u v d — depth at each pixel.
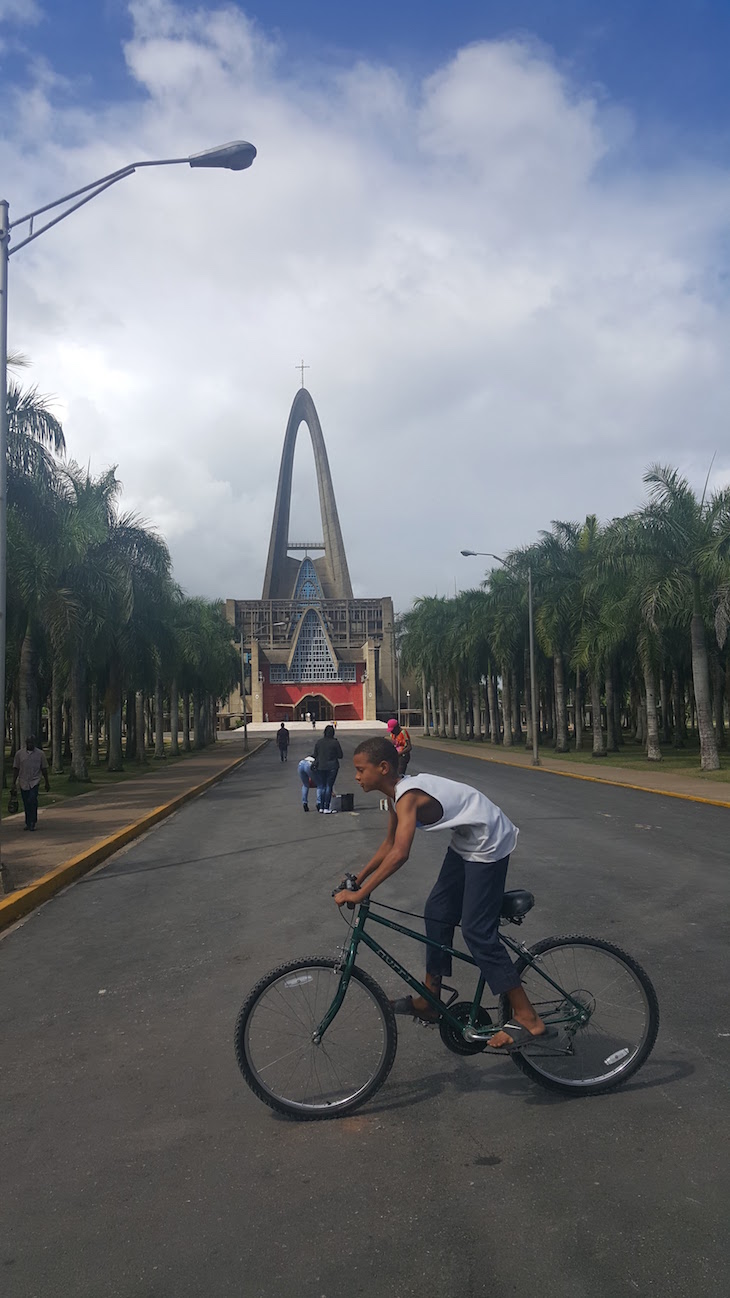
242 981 6.64
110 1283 3.06
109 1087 4.78
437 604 71.12
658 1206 3.43
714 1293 2.92
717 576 27.88
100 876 11.86
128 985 6.69
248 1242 3.28
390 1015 4.36
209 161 11.46
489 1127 4.14
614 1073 4.49
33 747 16.59
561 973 4.54
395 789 4.48
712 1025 5.34
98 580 28.77
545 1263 3.10
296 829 15.99
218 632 62.50
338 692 152.25
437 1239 3.26
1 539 11.33
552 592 41.50
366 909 4.48
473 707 72.00
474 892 4.38
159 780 30.58
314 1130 4.17
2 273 11.28
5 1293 3.02
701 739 29.66
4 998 6.50
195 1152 4.00
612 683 45.47
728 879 10.21
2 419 11.33
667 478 29.97
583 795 22.12
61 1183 3.76
